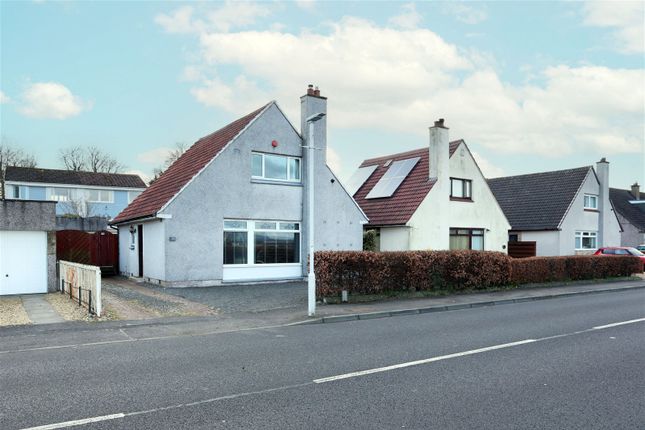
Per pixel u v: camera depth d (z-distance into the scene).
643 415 5.60
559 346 9.21
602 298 17.78
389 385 6.72
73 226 31.00
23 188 45.41
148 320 11.99
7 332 10.50
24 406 5.93
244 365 7.81
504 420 5.45
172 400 6.13
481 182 27.56
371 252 16.20
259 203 20.20
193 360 8.16
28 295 16.50
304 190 21.31
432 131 25.31
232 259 19.58
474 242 27.25
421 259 17.11
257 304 14.51
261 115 20.36
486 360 8.12
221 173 19.25
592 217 34.88
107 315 12.42
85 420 5.48
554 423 5.36
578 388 6.59
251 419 5.48
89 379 7.05
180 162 24.05
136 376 7.20
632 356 8.41
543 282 21.38
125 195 49.47
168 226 18.09
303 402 6.04
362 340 9.85
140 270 20.97
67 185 46.66
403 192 26.02
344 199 22.47
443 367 7.68
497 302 16.06
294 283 19.98
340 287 15.31
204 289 17.75
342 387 6.64
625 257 25.52
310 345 9.37
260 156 20.48
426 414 5.63
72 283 15.38
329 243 21.94
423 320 12.58
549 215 33.22
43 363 7.98
